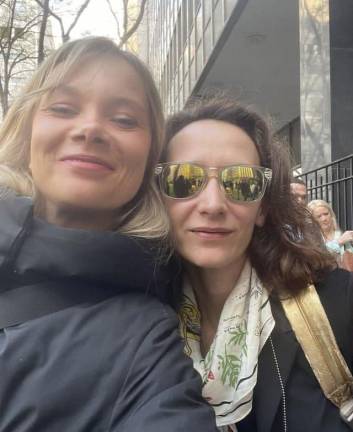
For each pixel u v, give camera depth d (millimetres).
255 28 2828
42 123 406
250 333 434
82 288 386
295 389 430
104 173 405
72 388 330
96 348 347
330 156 1979
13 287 387
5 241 383
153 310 385
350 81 2014
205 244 442
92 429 325
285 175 491
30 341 346
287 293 449
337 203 1824
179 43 4828
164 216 443
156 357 343
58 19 1833
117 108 412
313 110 2107
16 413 323
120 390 333
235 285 468
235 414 415
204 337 481
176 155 468
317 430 417
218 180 445
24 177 444
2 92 2086
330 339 429
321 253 464
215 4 3260
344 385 425
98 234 381
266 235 477
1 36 2115
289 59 3271
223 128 469
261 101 4047
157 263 418
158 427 301
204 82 3754
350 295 441
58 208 425
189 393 329
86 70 409
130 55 429
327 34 2004
